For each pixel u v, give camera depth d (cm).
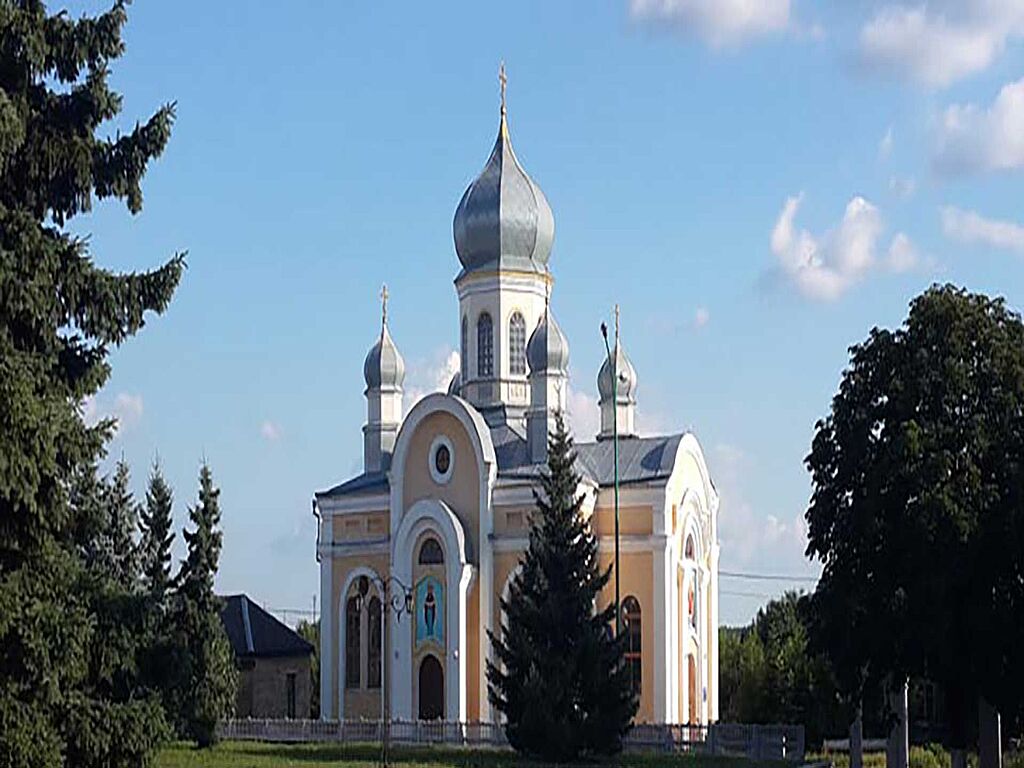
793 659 7650
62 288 2800
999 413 4684
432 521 7331
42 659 2598
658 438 7506
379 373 8244
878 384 4891
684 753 5897
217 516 6391
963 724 4738
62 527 2748
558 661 5569
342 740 6781
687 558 7444
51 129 2909
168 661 5359
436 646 7281
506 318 8112
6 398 2441
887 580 4684
